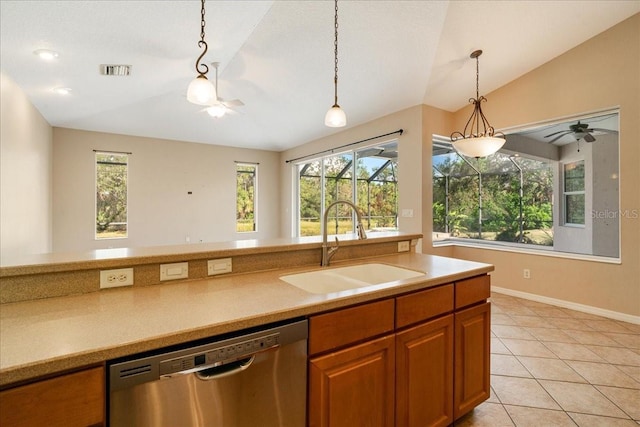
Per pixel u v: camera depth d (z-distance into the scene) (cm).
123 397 81
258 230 754
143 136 619
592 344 276
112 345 79
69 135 552
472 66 379
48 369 71
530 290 405
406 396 142
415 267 184
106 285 128
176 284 141
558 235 393
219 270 157
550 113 380
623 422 177
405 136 463
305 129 596
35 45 288
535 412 186
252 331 102
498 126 431
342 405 121
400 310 140
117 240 593
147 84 413
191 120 561
